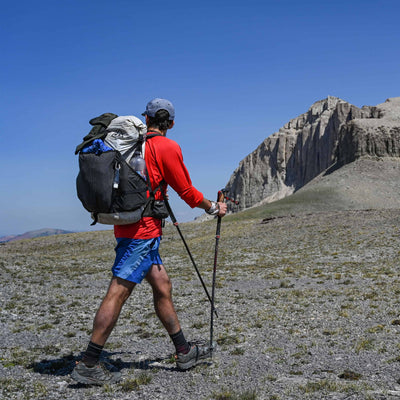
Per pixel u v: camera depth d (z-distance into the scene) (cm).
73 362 658
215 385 513
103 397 477
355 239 3631
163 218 520
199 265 2827
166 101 539
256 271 2275
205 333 883
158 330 943
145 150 502
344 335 807
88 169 476
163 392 491
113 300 502
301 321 965
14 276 2294
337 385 494
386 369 567
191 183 532
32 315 1205
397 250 2759
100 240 7988
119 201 479
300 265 2441
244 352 695
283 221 6216
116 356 683
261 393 482
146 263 511
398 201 18912
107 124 500
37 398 484
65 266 3138
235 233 5625
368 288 1450
